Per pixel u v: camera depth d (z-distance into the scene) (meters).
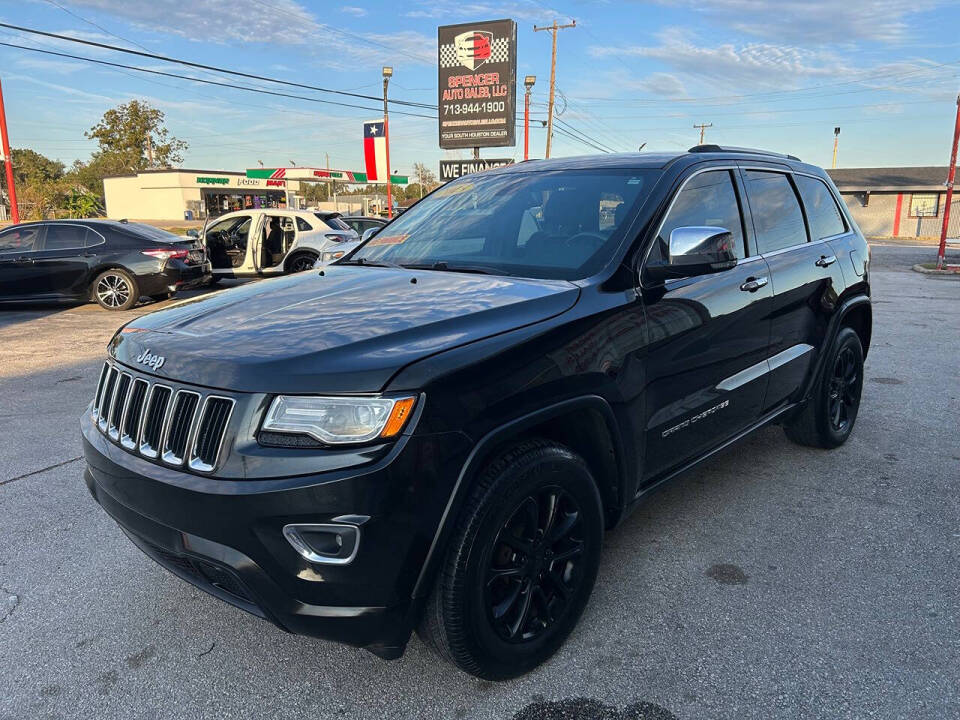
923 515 3.65
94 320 10.38
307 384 1.99
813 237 4.23
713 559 3.21
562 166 3.62
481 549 2.13
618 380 2.57
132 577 3.10
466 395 2.08
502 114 24.09
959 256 25.41
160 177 56.38
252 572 1.99
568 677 2.43
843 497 3.88
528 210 3.28
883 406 5.61
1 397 5.98
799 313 3.86
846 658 2.51
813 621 2.74
